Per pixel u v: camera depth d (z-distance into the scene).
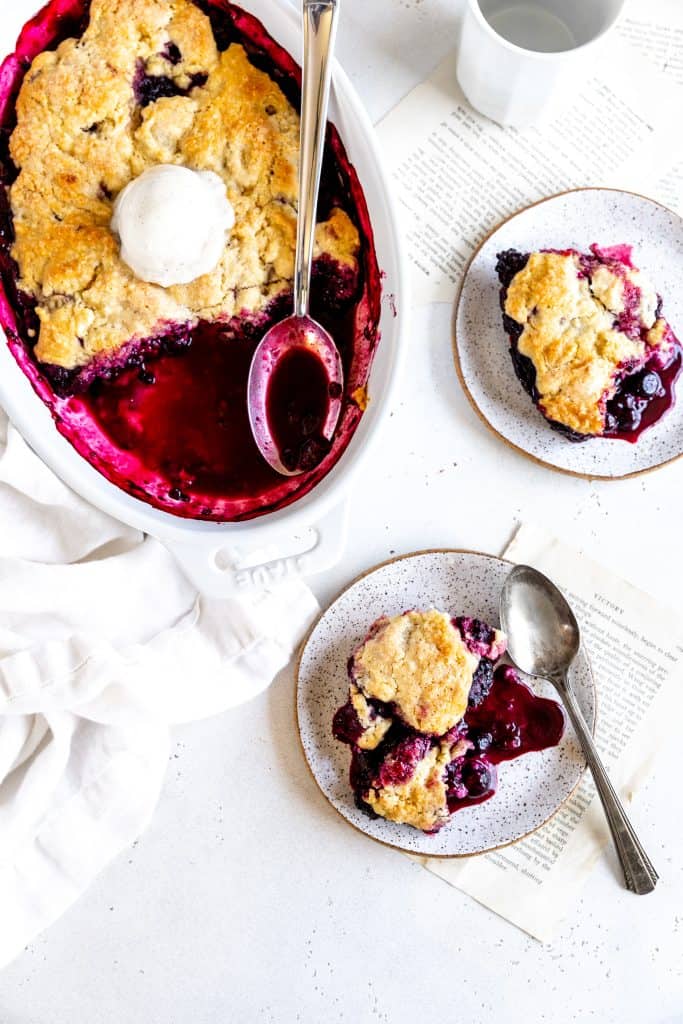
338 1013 0.82
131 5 0.73
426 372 0.81
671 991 0.83
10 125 0.74
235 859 0.81
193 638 0.80
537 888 0.82
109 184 0.74
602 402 0.78
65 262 0.73
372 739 0.78
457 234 0.81
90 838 0.79
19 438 0.76
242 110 0.73
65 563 0.79
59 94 0.73
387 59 0.81
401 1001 0.82
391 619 0.79
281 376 0.75
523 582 0.80
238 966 0.81
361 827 0.79
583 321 0.78
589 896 0.82
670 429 0.80
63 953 0.81
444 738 0.79
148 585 0.79
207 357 0.75
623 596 0.82
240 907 0.82
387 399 0.72
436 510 0.82
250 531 0.73
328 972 0.82
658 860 0.83
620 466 0.80
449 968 0.82
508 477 0.82
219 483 0.76
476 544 0.82
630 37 0.82
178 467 0.76
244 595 0.78
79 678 0.77
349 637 0.80
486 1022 0.82
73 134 0.73
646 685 0.82
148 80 0.74
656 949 0.83
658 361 0.79
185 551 0.73
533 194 0.81
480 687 0.79
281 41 0.73
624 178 0.82
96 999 0.81
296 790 0.81
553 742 0.81
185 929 0.81
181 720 0.79
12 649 0.77
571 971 0.82
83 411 0.76
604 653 0.82
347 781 0.80
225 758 0.81
